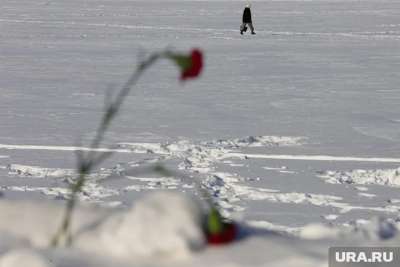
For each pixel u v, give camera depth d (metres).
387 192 19.94
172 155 25.03
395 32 85.75
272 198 19.03
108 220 4.41
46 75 49.28
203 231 4.19
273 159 24.50
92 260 4.05
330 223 16.25
